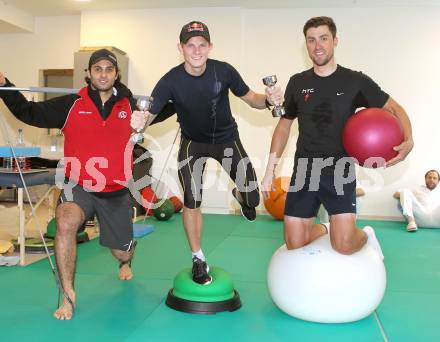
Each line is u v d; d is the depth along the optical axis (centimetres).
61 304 292
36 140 786
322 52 262
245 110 733
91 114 287
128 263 358
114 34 750
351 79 269
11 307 290
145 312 286
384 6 703
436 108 701
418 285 357
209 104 278
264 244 500
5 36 819
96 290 328
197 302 285
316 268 266
